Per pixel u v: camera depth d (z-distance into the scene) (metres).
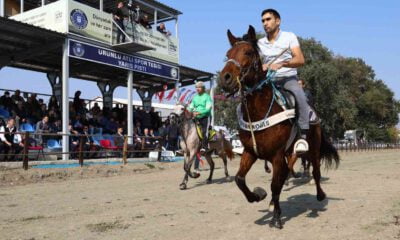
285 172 5.48
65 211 6.87
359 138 55.66
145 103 25.25
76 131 15.75
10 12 18.30
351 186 9.45
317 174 6.63
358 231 5.05
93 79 22.58
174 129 17.19
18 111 15.38
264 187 9.69
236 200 7.71
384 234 4.86
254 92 5.14
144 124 20.77
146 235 5.04
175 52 20.86
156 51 19.64
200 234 5.06
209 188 9.78
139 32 18.58
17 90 16.50
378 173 12.74
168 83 24.59
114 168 14.35
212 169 11.24
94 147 16.19
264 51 5.81
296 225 5.49
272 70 5.37
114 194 8.94
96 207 7.21
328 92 38.66
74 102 18.34
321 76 37.56
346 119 42.34
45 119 14.69
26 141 12.36
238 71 4.96
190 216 6.21
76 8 15.70
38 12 16.11
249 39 5.25
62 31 15.35
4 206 7.48
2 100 15.27
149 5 19.83
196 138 10.01
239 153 5.90
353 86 58.28
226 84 4.91
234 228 5.36
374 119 61.62
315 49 39.69
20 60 16.66
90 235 5.10
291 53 5.70
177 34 21.34
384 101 60.56
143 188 10.01
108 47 17.03
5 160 13.11
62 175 12.45
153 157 18.42
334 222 5.62
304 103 5.51
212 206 7.09
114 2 19.53
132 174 14.12
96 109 18.92
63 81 15.16
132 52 18.22
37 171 12.11
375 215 5.98
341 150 40.66
